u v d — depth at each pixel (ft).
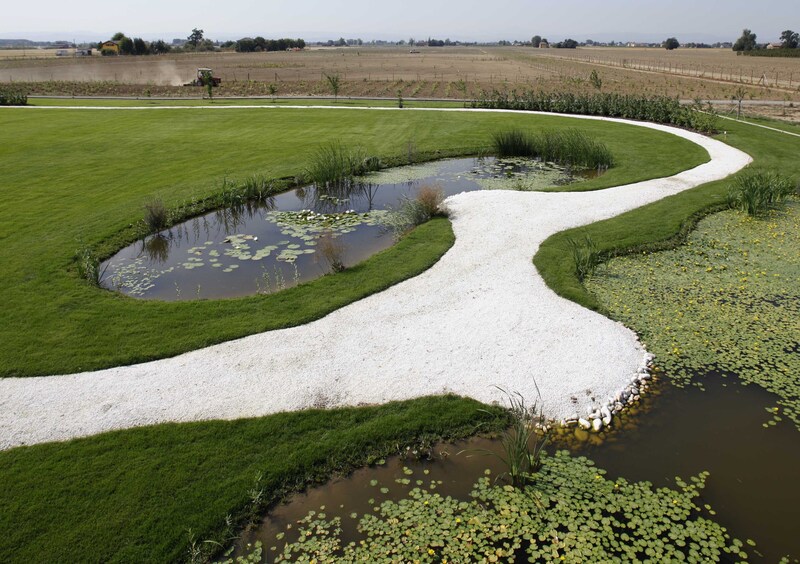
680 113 60.70
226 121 64.28
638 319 21.88
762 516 13.25
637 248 28.30
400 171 45.24
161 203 32.76
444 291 23.85
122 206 34.63
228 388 17.57
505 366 18.70
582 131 57.21
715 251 28.19
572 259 26.73
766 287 24.43
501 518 13.21
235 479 14.14
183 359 19.02
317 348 19.67
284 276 26.40
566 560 12.10
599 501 13.67
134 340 20.03
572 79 123.75
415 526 13.03
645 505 13.55
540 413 16.62
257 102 83.87
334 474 14.60
